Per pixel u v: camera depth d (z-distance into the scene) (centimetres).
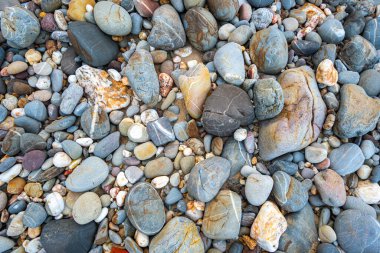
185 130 53
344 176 54
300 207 49
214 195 49
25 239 49
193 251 47
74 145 52
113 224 49
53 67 57
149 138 53
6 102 55
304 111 51
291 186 49
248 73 55
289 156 52
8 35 54
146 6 57
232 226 47
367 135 55
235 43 56
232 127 50
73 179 50
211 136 53
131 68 54
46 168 51
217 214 48
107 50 56
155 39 56
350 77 56
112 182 52
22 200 50
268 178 49
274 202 50
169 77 56
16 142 51
